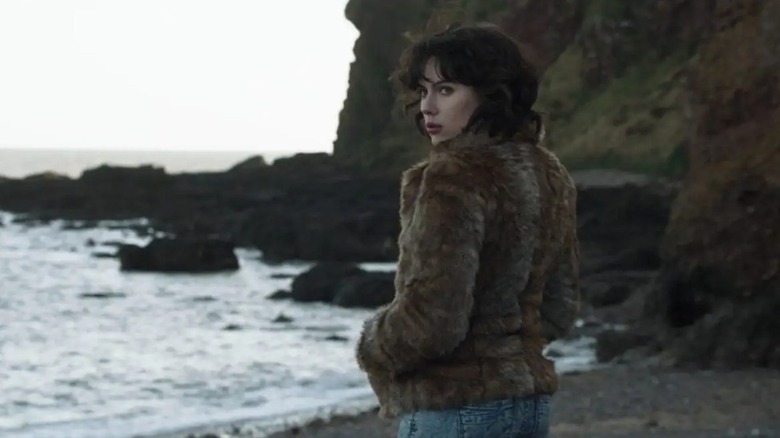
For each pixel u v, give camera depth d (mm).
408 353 3168
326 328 25297
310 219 46344
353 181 58219
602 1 55031
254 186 66750
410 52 3482
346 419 14344
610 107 51312
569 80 54469
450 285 3090
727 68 19000
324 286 30750
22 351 22406
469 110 3393
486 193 3176
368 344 3260
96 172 73375
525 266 3258
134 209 64812
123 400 16688
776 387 14539
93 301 32000
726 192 17422
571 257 3547
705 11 51156
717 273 17500
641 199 38031
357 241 42094
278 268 40844
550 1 57344
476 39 3379
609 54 53812
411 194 3252
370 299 29266
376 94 69875
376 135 69562
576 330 22625
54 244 52406
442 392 3191
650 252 31547
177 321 27359
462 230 3117
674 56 51938
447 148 3385
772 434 11539
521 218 3240
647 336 18891
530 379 3221
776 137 17312
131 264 40781
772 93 18094
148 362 20750
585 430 12109
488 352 3219
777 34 18516
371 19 70062
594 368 17500
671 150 45688
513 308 3266
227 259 40531
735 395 14086
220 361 20641
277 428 14000
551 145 52250
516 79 3393
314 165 71375
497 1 59781
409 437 3264
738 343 16688
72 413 15695
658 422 12523
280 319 26969
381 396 3318
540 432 3314
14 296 33156
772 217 16672
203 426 14383
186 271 40094
